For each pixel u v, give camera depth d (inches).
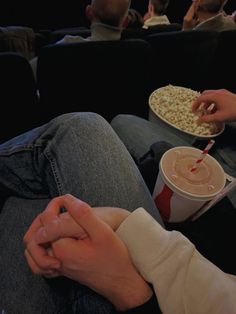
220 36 47.9
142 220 14.8
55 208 14.3
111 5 41.8
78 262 12.9
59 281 18.1
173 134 33.8
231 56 50.4
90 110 46.3
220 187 18.8
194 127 33.3
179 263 13.4
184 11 150.0
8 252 19.9
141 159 28.4
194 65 52.6
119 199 18.8
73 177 19.9
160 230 14.7
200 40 47.5
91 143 21.0
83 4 140.5
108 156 20.6
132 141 32.0
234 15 77.4
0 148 24.1
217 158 32.2
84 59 37.3
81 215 13.3
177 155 20.5
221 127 33.8
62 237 13.4
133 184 19.7
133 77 43.2
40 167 22.8
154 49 47.6
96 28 45.2
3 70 32.0
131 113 50.4
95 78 40.6
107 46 37.4
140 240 14.2
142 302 13.9
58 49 35.4
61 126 22.5
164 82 55.5
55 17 142.5
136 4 144.7
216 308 12.1
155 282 13.3
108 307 15.7
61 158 21.1
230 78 55.6
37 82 39.8
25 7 136.1
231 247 21.6
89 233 13.2
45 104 42.8
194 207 19.8
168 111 36.1
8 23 138.1
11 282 18.4
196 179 19.0
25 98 36.4
